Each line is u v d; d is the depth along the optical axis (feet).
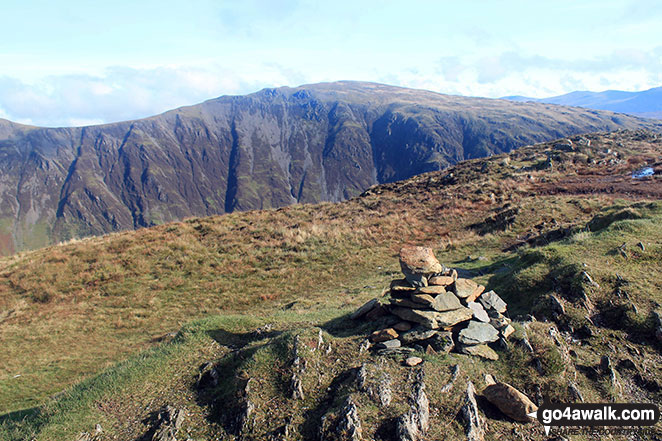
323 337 14.02
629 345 13.44
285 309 21.34
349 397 11.51
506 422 11.33
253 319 17.12
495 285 18.37
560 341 13.48
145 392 13.21
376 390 11.69
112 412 12.53
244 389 12.35
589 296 14.93
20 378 16.94
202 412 12.32
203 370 13.69
